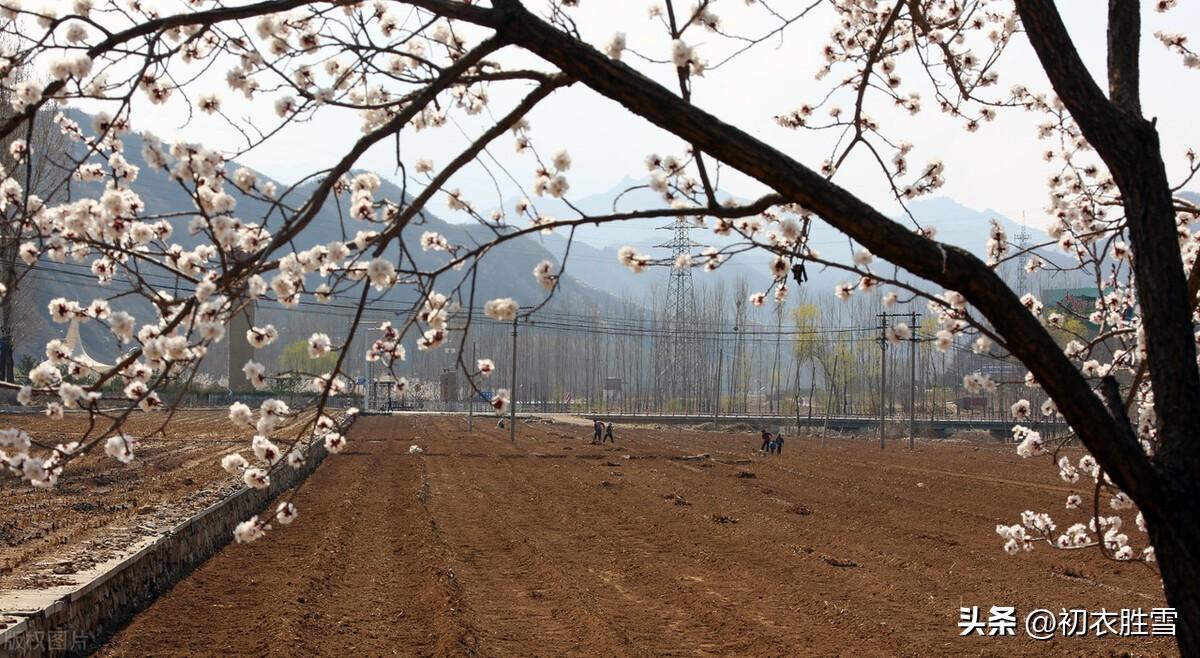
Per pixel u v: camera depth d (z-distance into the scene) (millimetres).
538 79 3736
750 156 3471
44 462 3984
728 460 43219
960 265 3531
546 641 11844
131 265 4168
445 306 4059
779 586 15305
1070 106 4027
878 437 68750
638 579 15891
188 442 36719
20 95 3779
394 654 10859
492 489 28891
